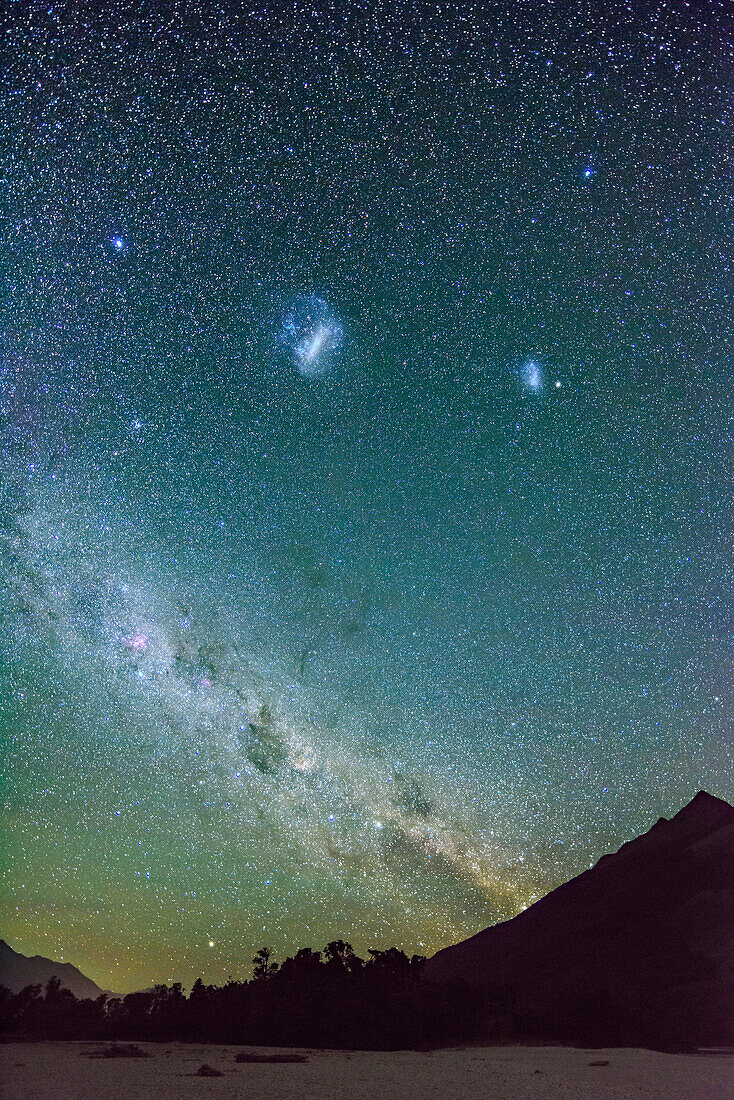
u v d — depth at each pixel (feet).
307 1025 126.31
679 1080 76.84
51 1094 62.54
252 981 139.03
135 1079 73.82
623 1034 132.77
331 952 140.46
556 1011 138.92
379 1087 69.51
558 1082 74.64
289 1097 61.67
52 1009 140.46
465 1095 64.28
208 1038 129.49
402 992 135.03
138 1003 140.97
